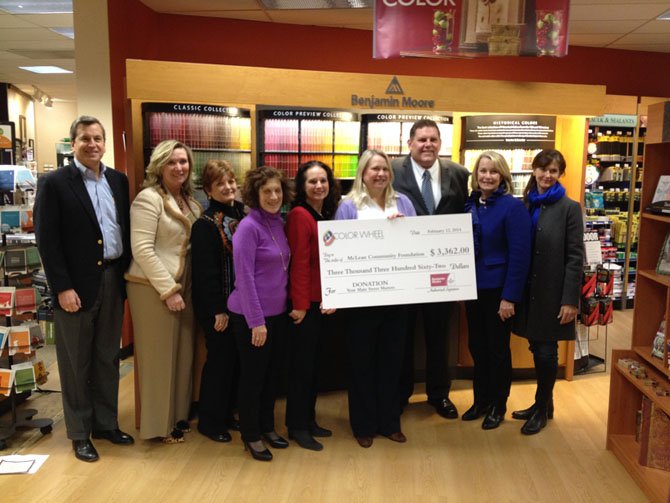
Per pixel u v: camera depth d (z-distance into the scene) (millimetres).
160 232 2998
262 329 2754
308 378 3086
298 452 3055
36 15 6031
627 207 6703
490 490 2697
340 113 3705
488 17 3514
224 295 3035
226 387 3172
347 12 5078
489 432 3309
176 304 2973
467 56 3578
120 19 4539
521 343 4105
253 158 3641
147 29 5070
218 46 5387
